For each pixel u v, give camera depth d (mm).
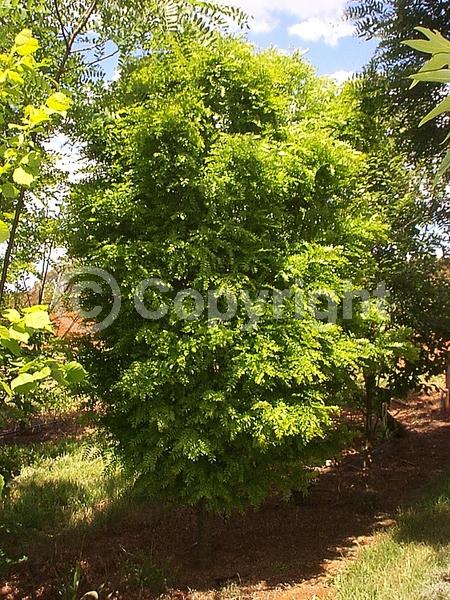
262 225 4363
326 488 6609
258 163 4082
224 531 5371
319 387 4594
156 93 4285
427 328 6348
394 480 6742
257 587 4062
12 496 5801
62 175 4867
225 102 4441
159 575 4191
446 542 4332
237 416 3939
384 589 3562
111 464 4480
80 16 3232
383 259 6246
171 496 4402
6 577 4344
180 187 4156
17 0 2531
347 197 5078
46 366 1651
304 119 4941
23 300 5984
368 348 4676
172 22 3129
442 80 868
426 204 6609
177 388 4129
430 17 5543
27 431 8578
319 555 4688
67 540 4969
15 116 2797
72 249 4535
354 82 5844
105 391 4332
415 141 6352
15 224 2586
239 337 4066
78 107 3898
